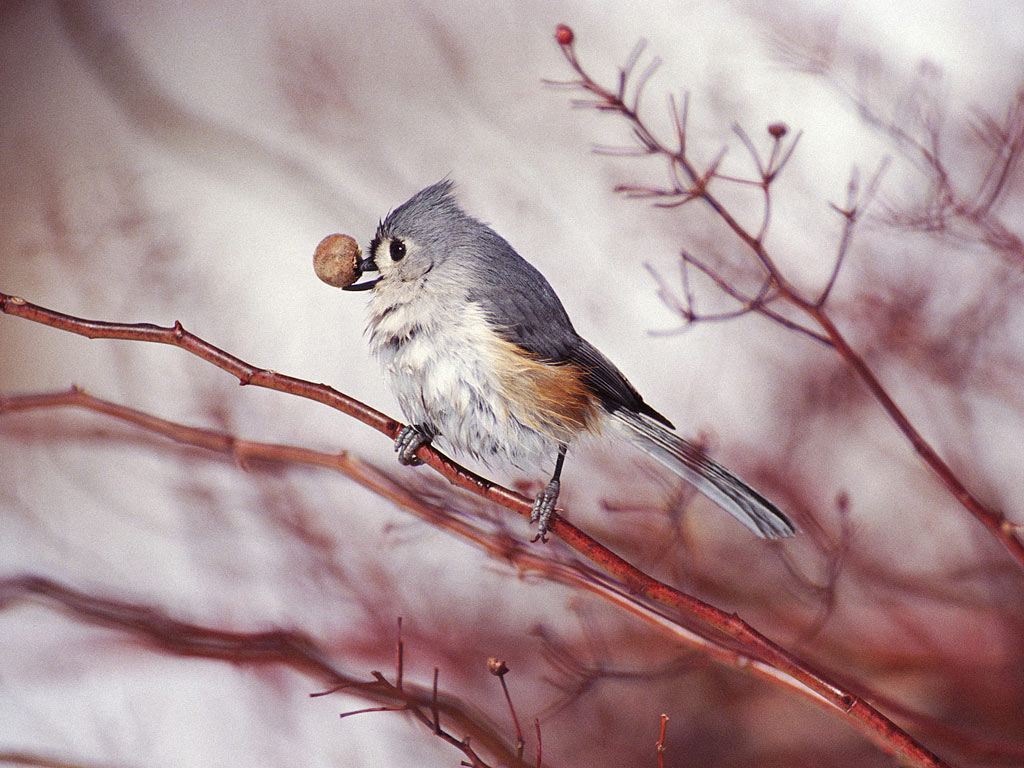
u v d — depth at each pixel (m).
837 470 4.43
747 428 4.45
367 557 4.41
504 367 4.29
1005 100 4.41
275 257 4.57
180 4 5.93
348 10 5.16
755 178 4.47
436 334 4.29
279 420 4.45
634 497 4.38
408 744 4.38
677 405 4.46
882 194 4.40
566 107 4.56
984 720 4.39
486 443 4.30
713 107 4.49
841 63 4.43
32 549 4.43
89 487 4.44
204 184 4.89
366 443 4.46
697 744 4.41
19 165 4.91
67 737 4.38
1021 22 4.45
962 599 4.41
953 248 4.38
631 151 4.50
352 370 4.51
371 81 4.99
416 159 4.74
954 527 4.42
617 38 4.55
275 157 4.86
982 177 4.38
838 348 4.27
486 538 4.27
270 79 5.21
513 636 4.40
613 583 4.26
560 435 4.29
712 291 4.47
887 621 4.41
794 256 4.45
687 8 4.54
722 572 4.41
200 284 4.53
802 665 4.21
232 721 4.39
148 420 4.28
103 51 5.52
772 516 4.28
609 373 4.30
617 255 4.50
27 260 4.54
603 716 4.41
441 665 4.39
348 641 4.39
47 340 4.53
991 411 4.42
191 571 4.41
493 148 4.57
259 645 4.27
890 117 4.40
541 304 4.30
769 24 4.46
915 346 4.42
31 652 4.41
